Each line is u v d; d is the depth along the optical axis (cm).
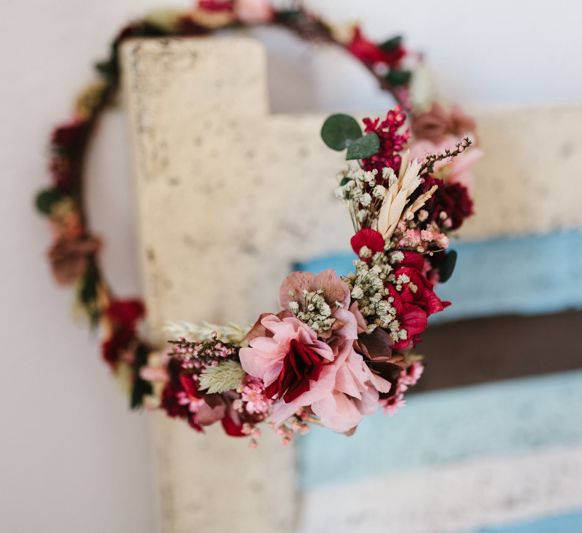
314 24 48
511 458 58
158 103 44
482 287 54
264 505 53
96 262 50
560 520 61
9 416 52
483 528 60
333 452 55
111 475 56
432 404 55
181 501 51
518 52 54
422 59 50
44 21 47
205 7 47
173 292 48
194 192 46
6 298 50
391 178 36
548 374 56
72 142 48
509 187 51
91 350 53
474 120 49
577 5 54
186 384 38
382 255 36
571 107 50
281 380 33
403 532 58
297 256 49
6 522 54
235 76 45
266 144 46
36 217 50
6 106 48
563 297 56
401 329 35
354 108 53
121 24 48
